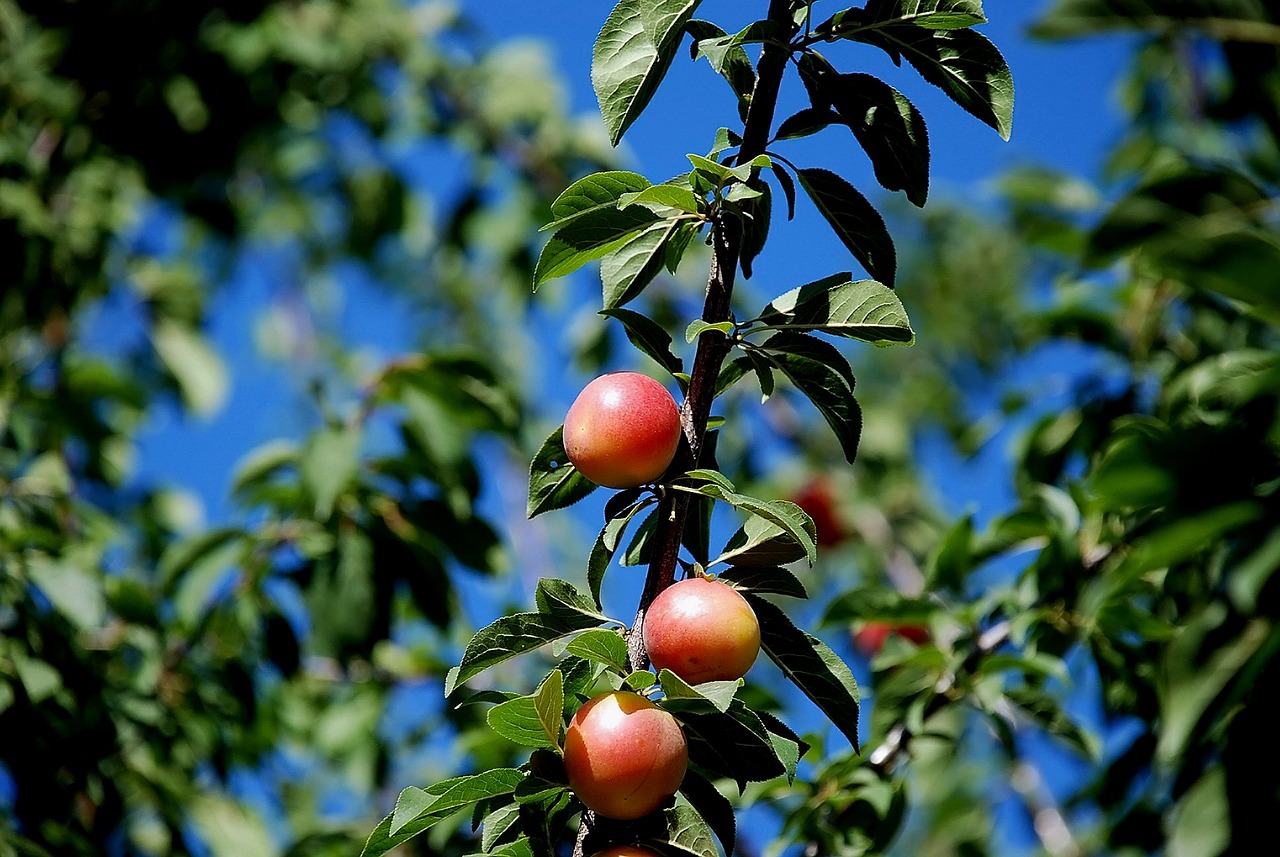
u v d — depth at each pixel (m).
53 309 7.39
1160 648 4.52
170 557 5.68
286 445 5.86
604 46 2.79
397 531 5.76
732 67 2.95
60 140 8.17
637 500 2.83
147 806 5.86
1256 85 3.91
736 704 2.54
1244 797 2.31
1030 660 4.41
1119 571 2.25
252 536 5.70
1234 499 2.21
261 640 6.02
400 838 2.73
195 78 8.62
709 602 2.57
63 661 5.39
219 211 9.23
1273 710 2.34
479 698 2.65
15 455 6.34
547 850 2.59
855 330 2.80
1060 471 5.51
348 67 9.31
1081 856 4.57
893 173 2.95
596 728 2.48
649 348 2.92
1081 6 2.56
